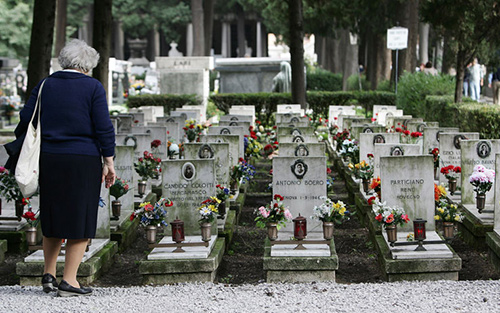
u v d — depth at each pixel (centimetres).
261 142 1848
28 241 759
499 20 1702
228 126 1505
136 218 992
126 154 998
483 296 616
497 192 816
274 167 834
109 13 1959
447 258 730
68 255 632
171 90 3183
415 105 2452
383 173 820
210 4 5091
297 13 2278
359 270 812
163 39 7881
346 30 4381
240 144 1345
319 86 4606
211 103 3244
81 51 629
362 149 1212
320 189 832
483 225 870
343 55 5016
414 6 3425
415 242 753
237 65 3534
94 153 618
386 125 1741
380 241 813
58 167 604
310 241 768
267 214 766
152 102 2977
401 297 621
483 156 962
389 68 3975
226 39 7631
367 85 4394
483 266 807
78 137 612
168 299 630
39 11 1627
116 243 859
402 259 733
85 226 618
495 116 1330
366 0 3259
